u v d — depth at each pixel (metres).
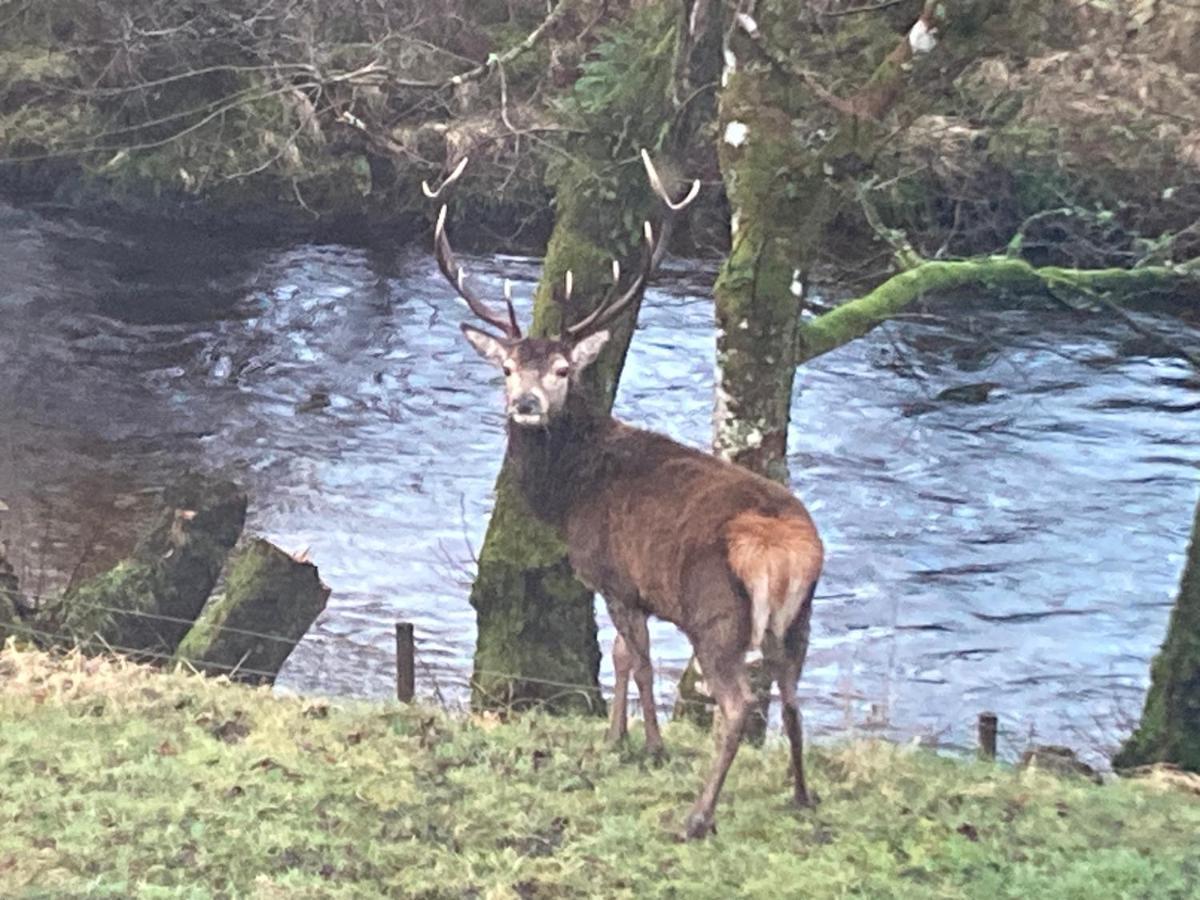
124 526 17.25
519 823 7.25
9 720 8.30
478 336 8.19
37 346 23.67
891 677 14.45
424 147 23.00
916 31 9.98
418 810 7.34
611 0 13.83
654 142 12.01
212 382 22.78
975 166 17.81
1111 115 15.32
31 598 12.84
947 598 16.38
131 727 8.23
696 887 6.66
